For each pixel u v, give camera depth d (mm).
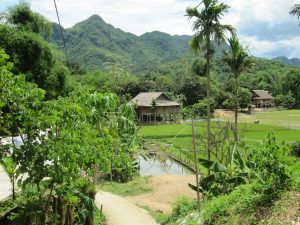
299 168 12336
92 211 13086
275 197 11250
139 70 182625
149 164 40938
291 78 118312
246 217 11219
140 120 79938
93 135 10352
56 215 10688
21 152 8703
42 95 8969
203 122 71750
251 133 56281
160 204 23547
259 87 131375
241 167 16672
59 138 9047
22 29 36531
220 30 28625
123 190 28188
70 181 9625
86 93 11750
